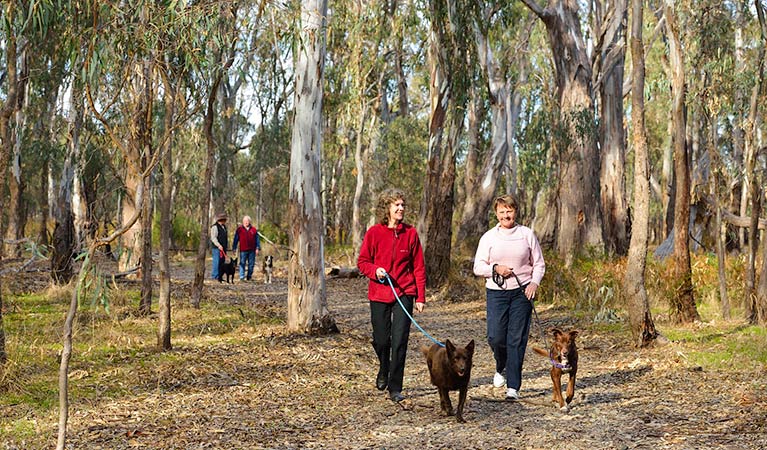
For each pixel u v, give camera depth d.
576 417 6.71
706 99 16.19
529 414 6.91
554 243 26.12
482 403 7.45
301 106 11.79
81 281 5.07
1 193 7.51
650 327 10.74
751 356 9.39
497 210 7.64
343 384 8.45
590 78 25.05
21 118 19.59
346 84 34.94
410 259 7.56
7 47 7.41
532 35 37.47
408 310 7.50
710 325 12.61
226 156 34.50
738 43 18.66
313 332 11.80
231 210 44.34
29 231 42.41
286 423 6.61
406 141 42.38
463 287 20.05
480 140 36.88
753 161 13.23
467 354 6.46
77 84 8.30
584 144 24.91
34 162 28.69
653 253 25.14
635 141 10.69
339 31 31.12
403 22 28.47
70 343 4.90
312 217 11.89
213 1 7.07
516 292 7.55
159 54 7.18
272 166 37.00
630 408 7.01
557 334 7.06
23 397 7.30
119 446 5.75
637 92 10.64
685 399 7.29
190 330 11.86
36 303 14.22
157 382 8.12
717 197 14.00
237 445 5.84
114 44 6.78
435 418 6.80
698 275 16.58
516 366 7.51
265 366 9.32
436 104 21.39
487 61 31.14
